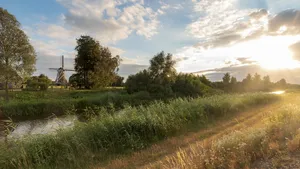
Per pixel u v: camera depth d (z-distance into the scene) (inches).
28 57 1003.9
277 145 189.5
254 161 169.5
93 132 295.6
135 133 303.4
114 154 261.0
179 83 1180.5
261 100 678.5
